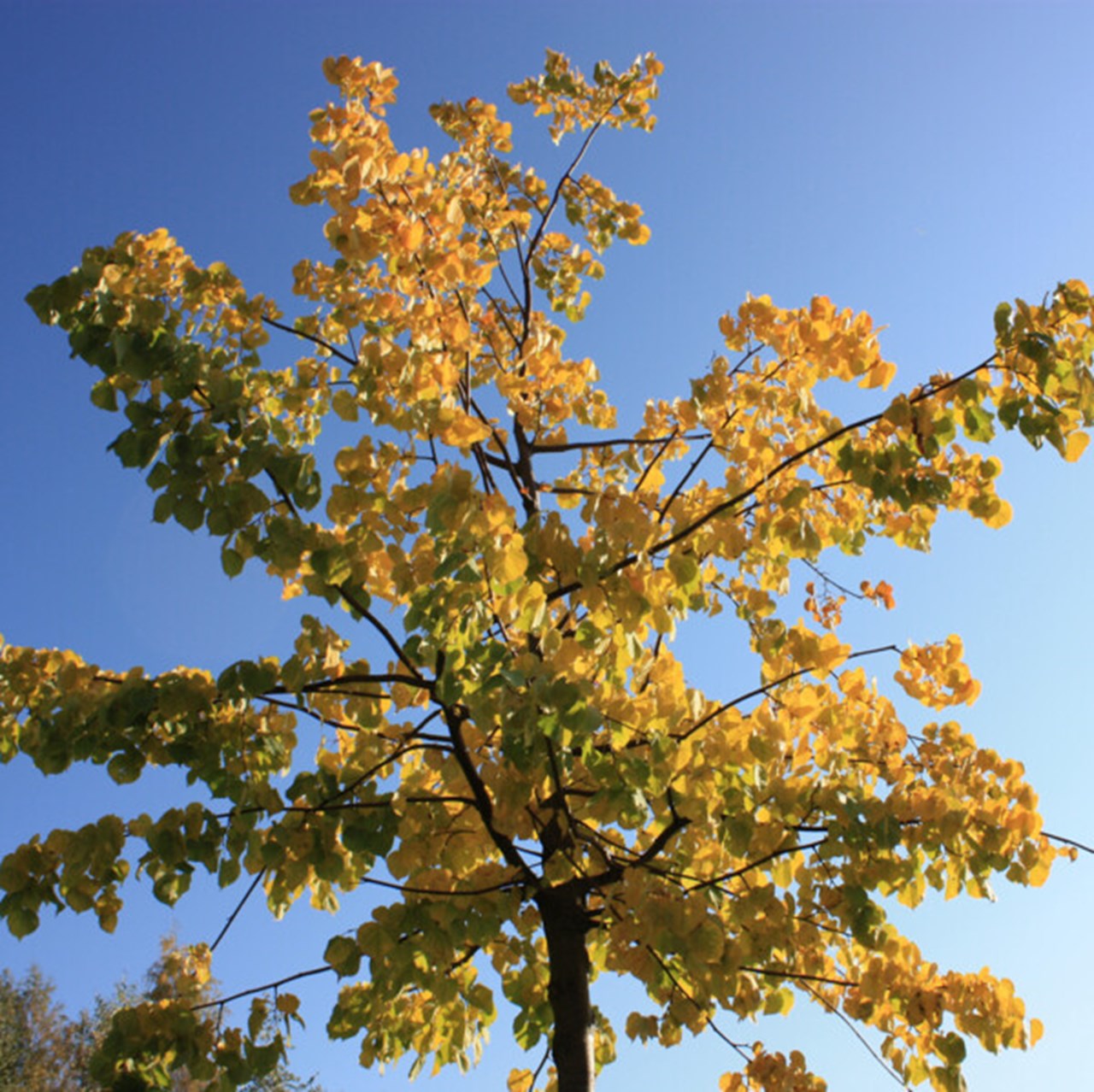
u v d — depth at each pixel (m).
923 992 3.06
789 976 3.22
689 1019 3.13
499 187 4.59
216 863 2.85
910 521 3.21
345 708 3.29
